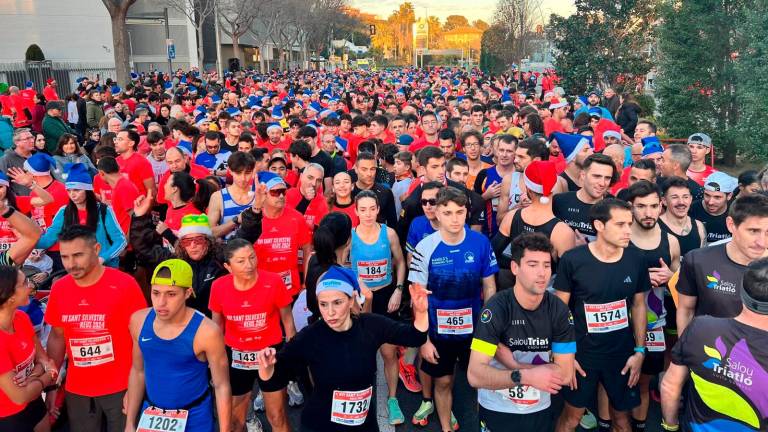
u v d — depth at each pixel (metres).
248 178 6.03
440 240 4.52
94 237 3.86
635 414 4.57
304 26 64.56
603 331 4.04
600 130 10.26
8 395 3.51
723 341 2.75
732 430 2.77
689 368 2.89
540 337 3.52
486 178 7.01
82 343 3.91
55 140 12.70
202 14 38.53
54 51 44.81
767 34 13.74
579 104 17.08
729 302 3.69
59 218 5.41
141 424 3.62
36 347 3.82
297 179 7.69
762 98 13.88
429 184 5.15
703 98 15.94
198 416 3.66
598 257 4.02
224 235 5.85
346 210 5.93
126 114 15.46
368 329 3.43
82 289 3.90
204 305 4.64
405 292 5.82
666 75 16.58
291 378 3.67
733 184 5.24
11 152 8.55
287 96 21.25
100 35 45.69
